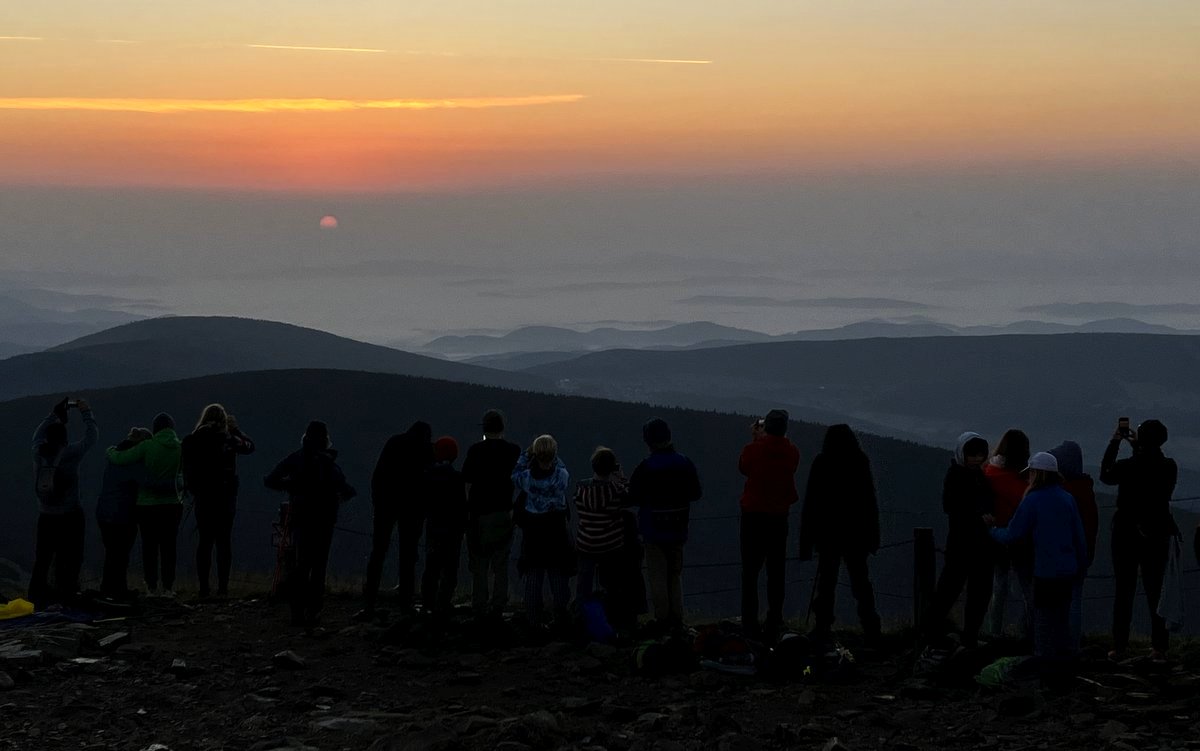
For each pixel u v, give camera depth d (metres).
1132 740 8.25
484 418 12.78
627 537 12.50
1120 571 11.38
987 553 11.02
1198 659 11.29
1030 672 10.02
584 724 8.84
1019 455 11.26
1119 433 11.51
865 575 11.79
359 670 10.78
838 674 10.41
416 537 13.58
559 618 12.34
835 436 11.67
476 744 8.07
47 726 8.72
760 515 11.94
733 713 9.31
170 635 12.17
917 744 8.41
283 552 14.45
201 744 8.32
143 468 14.41
